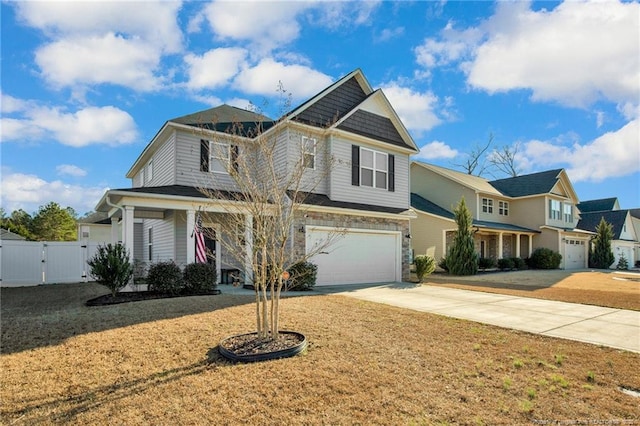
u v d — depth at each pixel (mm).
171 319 6926
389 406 3592
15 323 6602
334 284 13367
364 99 15312
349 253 13891
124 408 3486
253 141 10203
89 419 3287
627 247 35469
